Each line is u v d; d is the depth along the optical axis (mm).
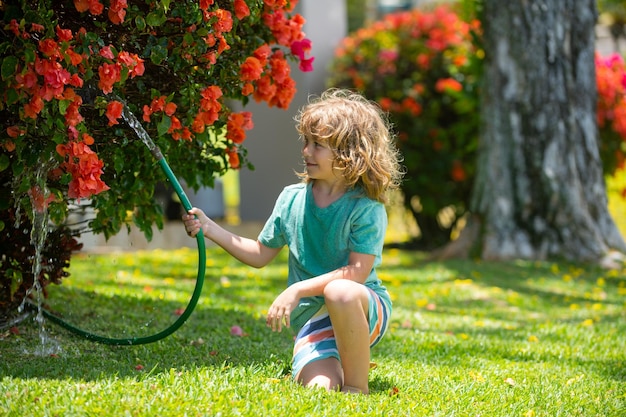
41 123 3812
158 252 10984
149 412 3367
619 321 6941
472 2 11117
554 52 10133
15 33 3641
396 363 4863
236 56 4746
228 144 5137
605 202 10422
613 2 17484
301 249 4145
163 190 11945
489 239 10375
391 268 10062
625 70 12344
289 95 5066
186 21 4152
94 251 10906
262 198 12219
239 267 9867
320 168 4035
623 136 11500
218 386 3793
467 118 12133
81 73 3941
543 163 10180
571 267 9922
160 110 4273
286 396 3723
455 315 7258
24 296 4711
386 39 12453
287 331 5773
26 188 3879
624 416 3980
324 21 12555
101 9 3854
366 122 4066
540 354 5445
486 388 4332
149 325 5500
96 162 3854
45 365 4160
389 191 4234
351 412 3580
